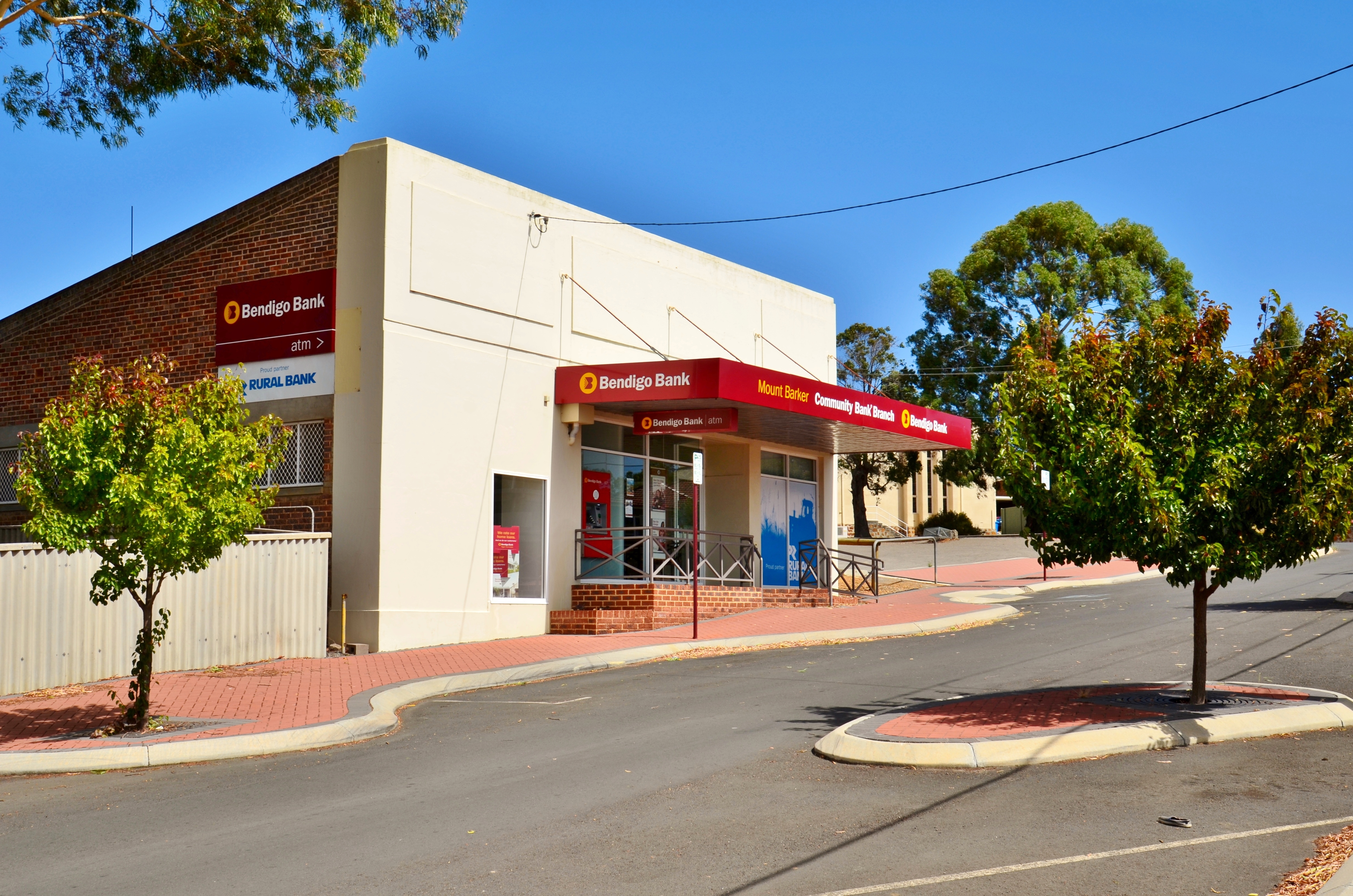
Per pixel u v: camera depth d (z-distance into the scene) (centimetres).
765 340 2512
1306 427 984
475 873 639
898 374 4906
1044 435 1070
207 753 1005
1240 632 1625
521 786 859
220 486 1066
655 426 2022
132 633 1414
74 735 1055
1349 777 806
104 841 725
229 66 1766
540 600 1911
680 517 2262
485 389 1834
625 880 621
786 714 1145
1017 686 1272
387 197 1702
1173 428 1030
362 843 706
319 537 1622
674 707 1213
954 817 731
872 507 5978
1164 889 584
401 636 1675
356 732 1112
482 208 1852
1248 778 812
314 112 1803
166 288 1906
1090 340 1077
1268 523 1020
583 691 1352
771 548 2453
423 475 1725
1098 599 2344
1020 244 4609
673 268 2256
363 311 1705
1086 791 788
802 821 734
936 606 2259
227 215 1856
